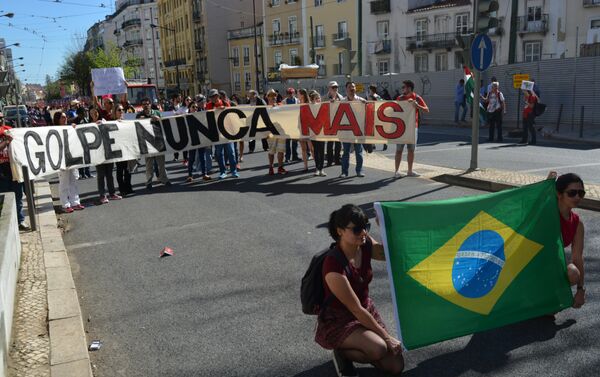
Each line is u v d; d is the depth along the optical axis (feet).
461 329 12.42
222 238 23.17
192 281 18.24
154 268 19.77
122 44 326.03
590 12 112.57
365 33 157.99
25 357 12.64
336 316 11.32
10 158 24.30
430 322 12.20
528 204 13.34
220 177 37.58
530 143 50.44
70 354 12.71
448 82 83.25
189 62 245.45
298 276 18.25
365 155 45.91
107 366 12.88
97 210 29.89
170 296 17.02
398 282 12.01
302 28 180.55
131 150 33.47
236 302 16.30
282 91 121.08
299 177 36.65
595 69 61.98
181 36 254.47
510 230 13.10
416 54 146.30
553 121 67.62
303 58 183.11
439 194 29.32
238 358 12.96
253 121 36.65
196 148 36.17
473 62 31.86
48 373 11.91
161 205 30.30
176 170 43.83
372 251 11.98
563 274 13.79
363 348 10.97
